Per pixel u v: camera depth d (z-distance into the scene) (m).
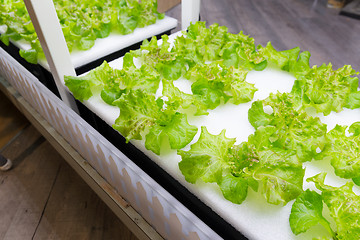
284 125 0.51
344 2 1.38
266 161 0.45
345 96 0.57
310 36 1.17
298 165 0.43
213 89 0.62
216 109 0.59
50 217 0.88
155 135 0.51
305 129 0.50
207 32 0.76
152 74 0.65
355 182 0.45
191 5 0.84
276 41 1.16
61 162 1.02
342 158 0.46
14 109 1.22
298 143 0.49
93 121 0.72
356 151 0.46
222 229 0.47
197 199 0.48
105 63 0.66
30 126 1.15
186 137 0.51
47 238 0.84
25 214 0.89
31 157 1.05
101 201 0.91
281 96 0.56
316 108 0.56
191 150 0.47
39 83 0.72
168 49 0.78
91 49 0.76
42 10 0.56
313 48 1.11
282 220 0.41
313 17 1.30
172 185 0.52
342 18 1.29
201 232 0.41
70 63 0.67
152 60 0.69
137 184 0.51
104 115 0.60
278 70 0.69
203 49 0.73
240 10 1.37
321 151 0.48
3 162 0.98
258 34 1.20
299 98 0.57
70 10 0.82
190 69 0.68
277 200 0.41
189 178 0.46
